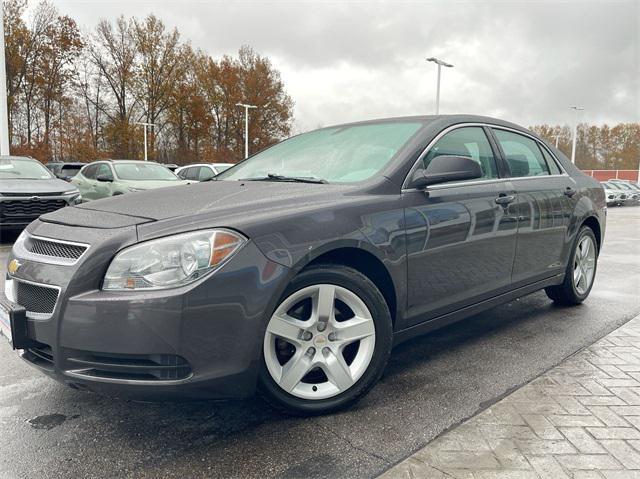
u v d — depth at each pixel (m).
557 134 67.38
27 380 2.98
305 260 2.32
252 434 2.34
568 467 2.02
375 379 2.62
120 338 2.04
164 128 46.75
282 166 3.39
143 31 43.59
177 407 2.62
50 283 2.18
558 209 3.95
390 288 2.71
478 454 2.12
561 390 2.75
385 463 2.09
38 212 8.12
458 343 3.56
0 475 2.03
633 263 6.96
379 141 3.19
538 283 3.88
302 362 2.44
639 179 38.44
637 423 2.38
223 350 2.14
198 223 2.21
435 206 2.90
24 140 37.72
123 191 10.28
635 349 3.42
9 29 35.25
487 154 3.48
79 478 2.01
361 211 2.58
